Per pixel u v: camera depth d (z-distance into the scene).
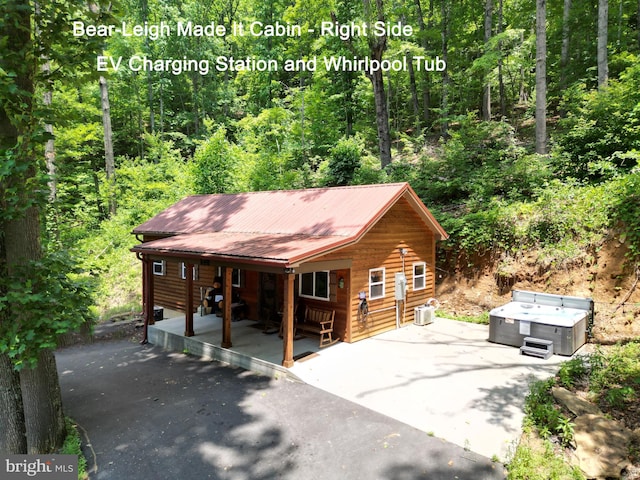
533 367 8.43
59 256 5.78
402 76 28.98
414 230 12.80
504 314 10.27
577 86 16.92
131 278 18.50
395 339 10.72
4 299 5.11
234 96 37.25
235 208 15.23
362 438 5.93
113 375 9.09
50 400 6.00
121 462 5.58
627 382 6.78
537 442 5.57
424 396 7.18
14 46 5.47
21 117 5.14
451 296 13.85
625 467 4.82
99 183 26.98
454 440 5.74
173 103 37.44
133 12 31.28
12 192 5.06
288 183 22.36
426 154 18.81
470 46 27.66
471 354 9.41
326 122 25.56
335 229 10.63
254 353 9.51
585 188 12.48
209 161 23.84
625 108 12.88
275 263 8.45
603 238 11.08
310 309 11.17
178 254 10.93
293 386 7.95
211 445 5.93
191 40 33.84
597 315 10.33
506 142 17.03
